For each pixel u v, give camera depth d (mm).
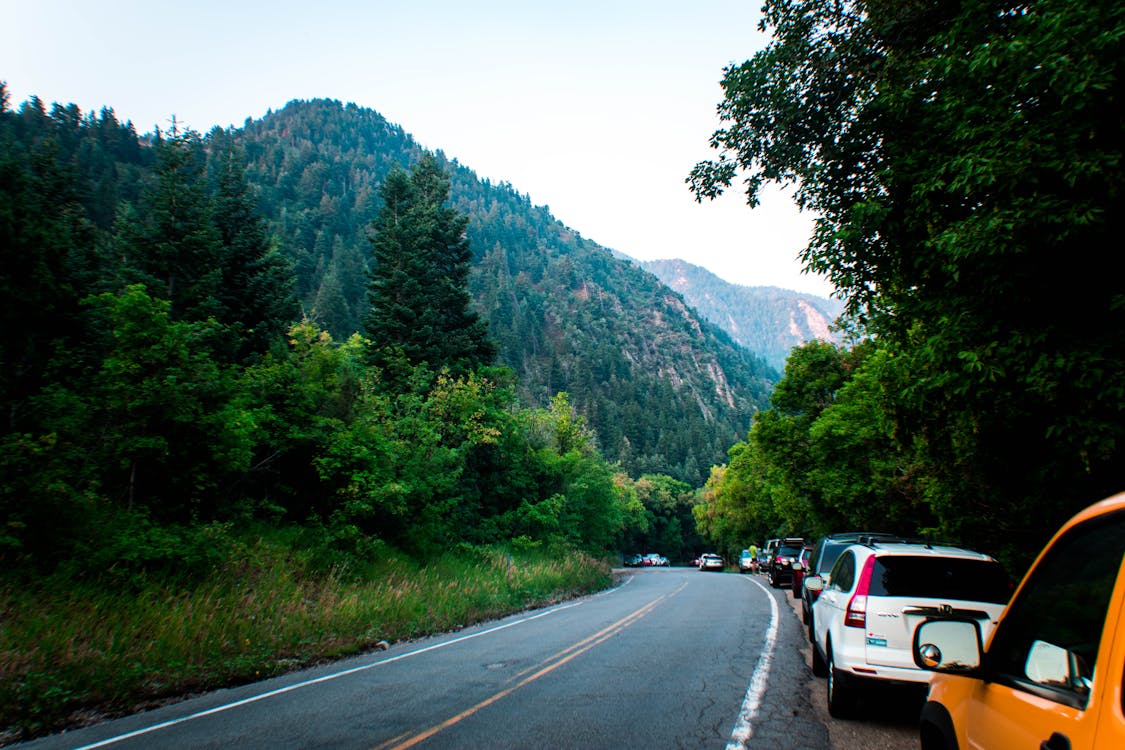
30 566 10820
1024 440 8133
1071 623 2328
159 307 13953
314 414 20641
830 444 23922
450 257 37750
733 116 10703
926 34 8836
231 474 16938
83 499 11953
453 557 24703
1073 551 2410
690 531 120000
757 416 32375
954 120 6660
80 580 11227
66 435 12953
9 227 16156
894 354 10227
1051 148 5496
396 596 15727
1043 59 5531
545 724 6559
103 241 30125
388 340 31438
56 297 17078
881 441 19781
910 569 7148
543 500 34094
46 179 23016
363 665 10195
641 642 12320
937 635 3053
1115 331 5762
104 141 166125
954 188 6055
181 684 8562
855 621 6973
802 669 9688
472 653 11188
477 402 27641
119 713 7438
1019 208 5645
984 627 6527
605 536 44594
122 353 13688
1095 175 5375
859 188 9648
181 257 27516
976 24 6703
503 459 31891
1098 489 7785
